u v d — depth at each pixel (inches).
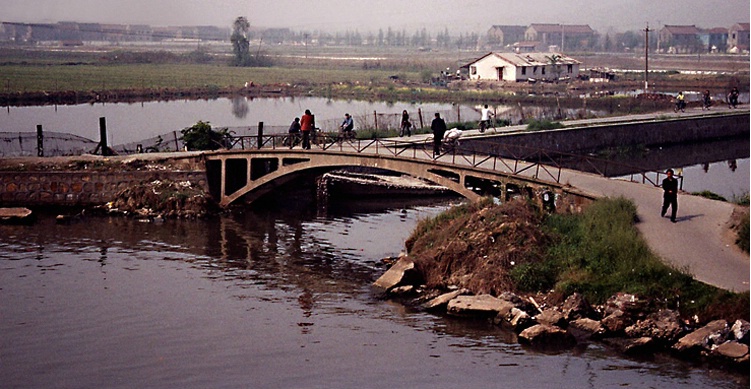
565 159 2534.5
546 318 1090.1
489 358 1019.3
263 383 982.4
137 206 1851.6
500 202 1485.0
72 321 1197.1
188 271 1428.4
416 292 1261.1
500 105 4148.6
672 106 3543.3
